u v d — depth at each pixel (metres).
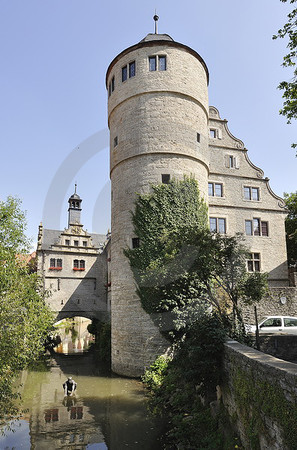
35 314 14.61
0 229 17.67
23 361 13.17
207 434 8.92
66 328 45.66
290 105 11.87
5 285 13.78
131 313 17.56
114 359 18.52
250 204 25.02
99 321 32.59
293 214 31.36
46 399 14.46
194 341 9.80
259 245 24.73
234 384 8.12
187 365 10.00
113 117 20.77
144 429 10.73
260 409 6.37
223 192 24.52
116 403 13.37
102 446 9.80
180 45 19.70
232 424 8.12
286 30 11.50
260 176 25.77
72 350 28.77
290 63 11.75
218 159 24.86
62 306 35.47
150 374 15.54
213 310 12.95
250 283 12.88
